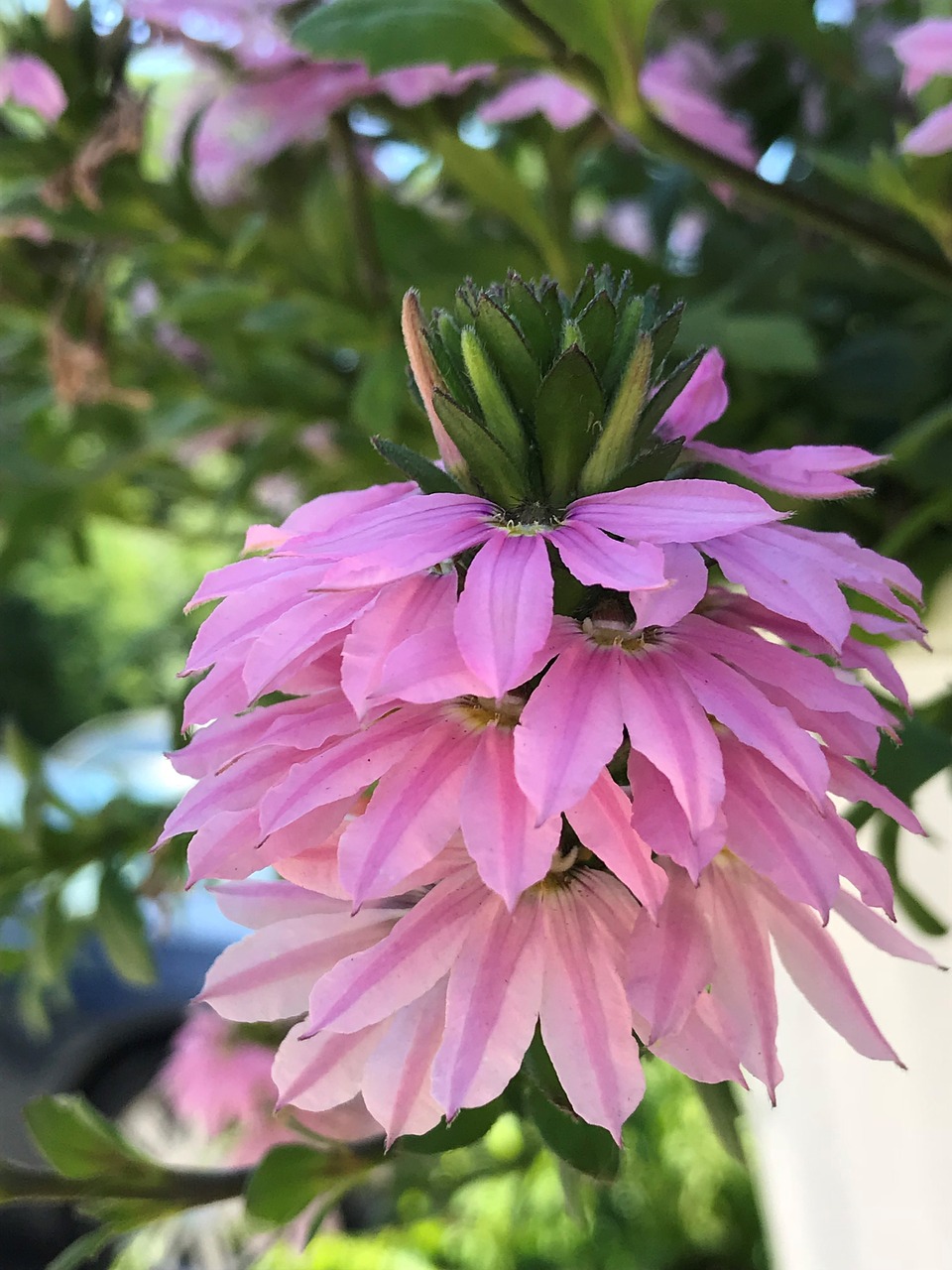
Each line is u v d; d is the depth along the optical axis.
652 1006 0.06
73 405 0.18
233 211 0.18
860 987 0.14
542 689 0.06
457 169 0.13
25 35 0.15
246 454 0.19
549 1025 0.06
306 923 0.07
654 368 0.07
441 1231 0.31
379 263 0.15
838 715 0.06
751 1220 0.29
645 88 0.14
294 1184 0.08
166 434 0.18
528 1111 0.07
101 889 0.15
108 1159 0.09
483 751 0.06
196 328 0.17
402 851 0.06
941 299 0.15
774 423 0.15
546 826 0.06
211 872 0.06
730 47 0.17
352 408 0.16
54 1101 0.09
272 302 0.15
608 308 0.07
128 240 0.16
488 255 0.14
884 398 0.15
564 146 0.15
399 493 0.07
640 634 0.06
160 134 0.18
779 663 0.06
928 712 0.11
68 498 0.20
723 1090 0.08
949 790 0.11
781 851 0.06
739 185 0.12
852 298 0.16
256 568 0.06
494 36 0.11
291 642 0.06
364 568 0.05
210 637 0.06
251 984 0.07
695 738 0.05
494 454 0.06
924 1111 0.13
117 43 0.15
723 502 0.05
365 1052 0.07
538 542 0.06
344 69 0.14
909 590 0.06
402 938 0.06
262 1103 0.19
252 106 0.15
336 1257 0.29
